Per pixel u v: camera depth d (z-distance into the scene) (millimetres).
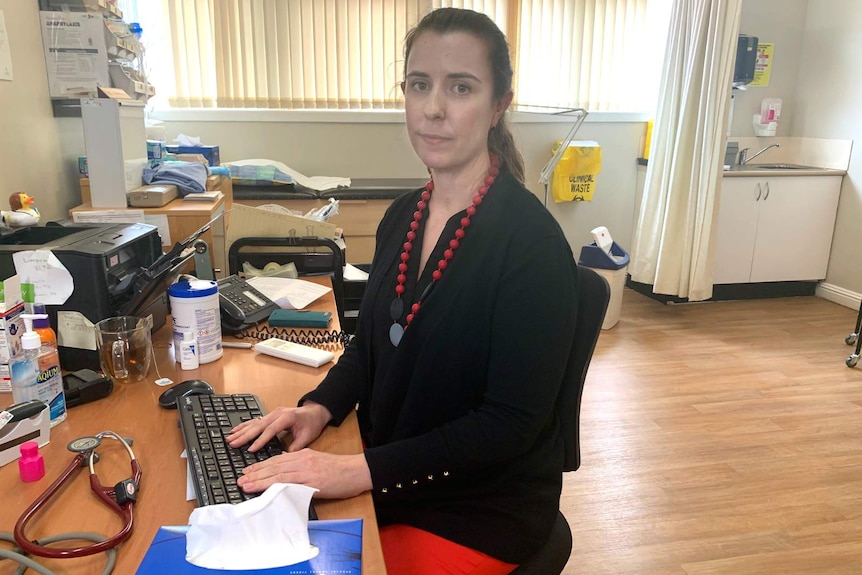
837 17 4352
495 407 1038
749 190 4242
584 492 2271
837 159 4406
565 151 4230
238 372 1317
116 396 1193
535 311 1023
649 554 1971
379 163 4176
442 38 1072
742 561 1942
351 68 4047
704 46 3756
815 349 3594
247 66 3922
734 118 4676
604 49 4449
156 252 1574
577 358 1213
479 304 1063
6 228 1526
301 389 1248
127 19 3283
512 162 1208
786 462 2465
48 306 1266
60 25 2193
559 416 1236
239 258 2143
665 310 4273
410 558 1053
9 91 1941
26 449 908
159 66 3832
